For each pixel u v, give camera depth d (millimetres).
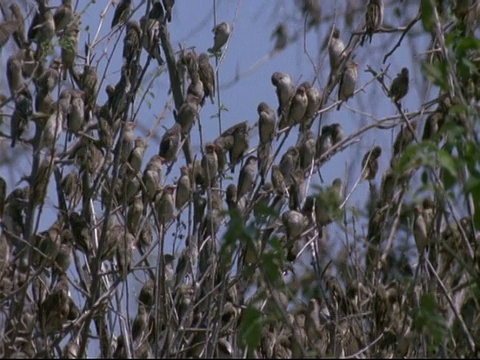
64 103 20984
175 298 20250
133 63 21562
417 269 19016
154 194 20828
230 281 19938
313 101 21609
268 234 19766
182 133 21781
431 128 19844
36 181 20297
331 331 19547
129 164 21047
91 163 21156
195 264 20594
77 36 21984
